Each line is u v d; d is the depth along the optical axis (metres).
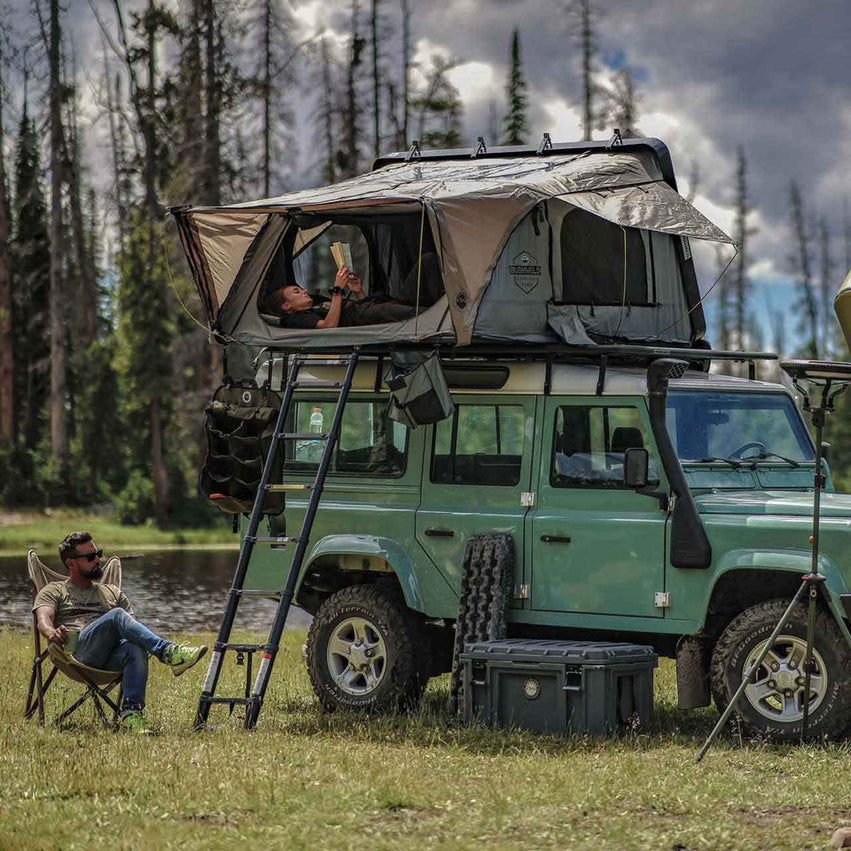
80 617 15.04
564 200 15.91
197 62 61.84
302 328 16.81
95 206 100.75
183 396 75.12
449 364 16.31
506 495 15.79
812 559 13.33
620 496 15.06
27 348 92.81
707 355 16.34
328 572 17.36
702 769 12.44
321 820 10.42
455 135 76.50
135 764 12.20
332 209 15.95
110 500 76.56
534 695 14.47
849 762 12.77
